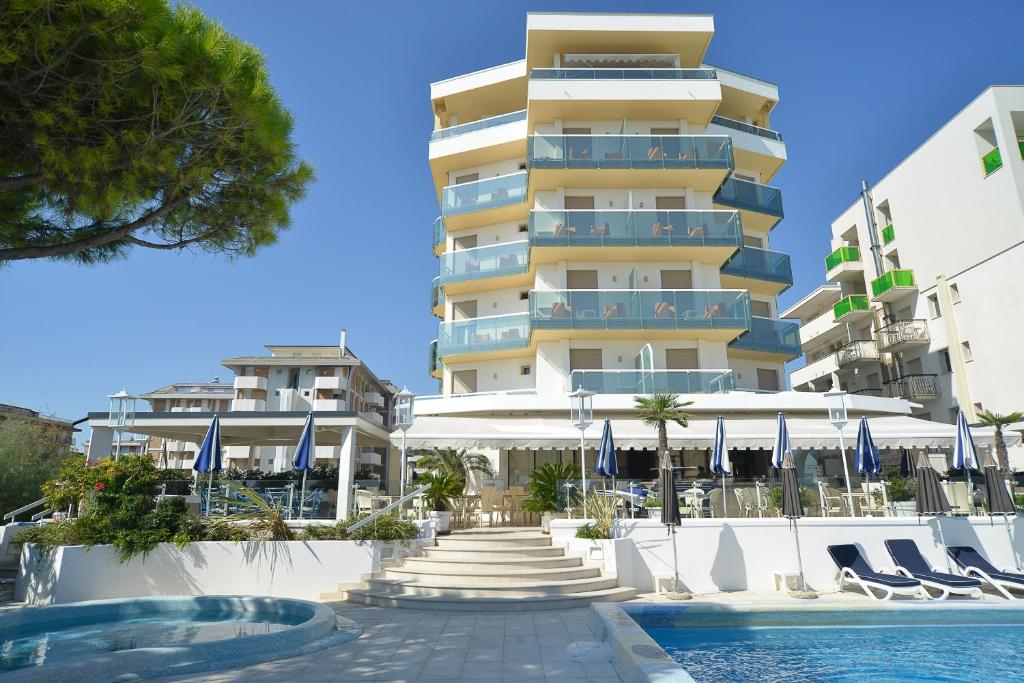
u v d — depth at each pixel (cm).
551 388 2489
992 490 1403
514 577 1293
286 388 6184
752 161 3100
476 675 738
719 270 2712
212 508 1526
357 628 1004
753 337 2745
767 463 2386
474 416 2373
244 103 906
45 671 649
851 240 3944
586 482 1684
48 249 926
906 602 1148
